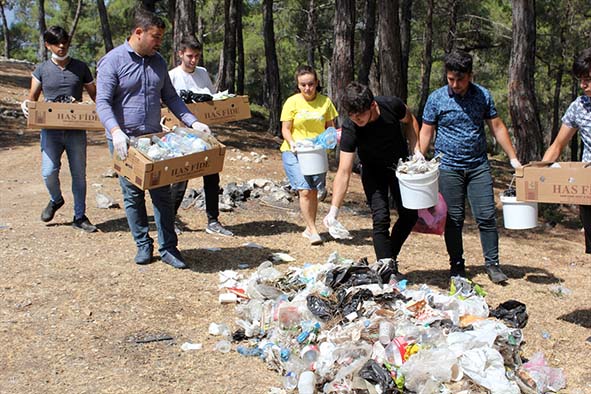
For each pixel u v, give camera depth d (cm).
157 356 441
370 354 395
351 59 1301
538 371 425
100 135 1606
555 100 2847
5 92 2192
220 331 479
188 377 416
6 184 1040
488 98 579
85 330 471
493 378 380
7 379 401
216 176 735
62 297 525
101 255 638
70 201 886
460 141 586
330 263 542
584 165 492
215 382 412
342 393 378
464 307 459
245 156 1377
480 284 618
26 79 2708
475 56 3091
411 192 529
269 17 1942
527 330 512
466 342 398
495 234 618
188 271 605
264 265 561
